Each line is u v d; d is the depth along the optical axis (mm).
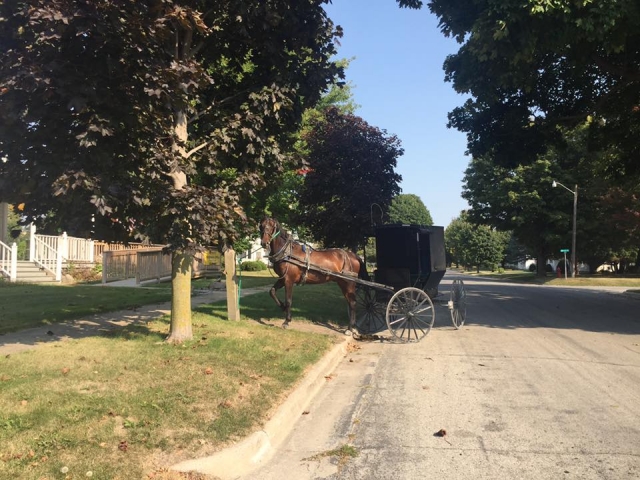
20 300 12891
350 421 5719
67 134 6023
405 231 11492
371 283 11047
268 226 10438
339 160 17516
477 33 11266
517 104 17094
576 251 45688
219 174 10234
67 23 5230
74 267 21250
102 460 4023
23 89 5496
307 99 8930
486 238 80312
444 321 14312
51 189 5910
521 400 6438
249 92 8430
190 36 8062
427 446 4941
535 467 4438
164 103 6379
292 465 4539
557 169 41812
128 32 5871
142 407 5125
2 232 20906
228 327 9812
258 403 5648
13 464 3807
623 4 10328
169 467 4102
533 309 17641
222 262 21656
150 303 13117
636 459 4605
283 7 8031
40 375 5883
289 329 10367
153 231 6840
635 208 34688
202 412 5188
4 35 5910
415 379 7578
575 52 14133
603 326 13203
